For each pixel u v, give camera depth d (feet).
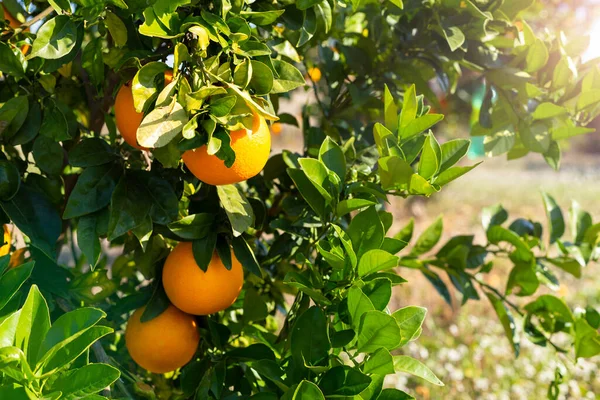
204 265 2.53
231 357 2.76
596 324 3.27
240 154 2.29
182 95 2.17
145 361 2.72
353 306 2.32
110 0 2.33
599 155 38.01
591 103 3.13
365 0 3.13
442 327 8.56
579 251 3.40
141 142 2.06
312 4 2.57
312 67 3.79
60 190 2.88
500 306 3.40
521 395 6.63
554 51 3.26
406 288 10.03
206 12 2.26
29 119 2.61
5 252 2.79
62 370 1.98
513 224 3.62
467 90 3.25
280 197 3.31
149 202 2.56
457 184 24.48
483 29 3.08
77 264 3.83
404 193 2.59
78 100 3.13
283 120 3.44
